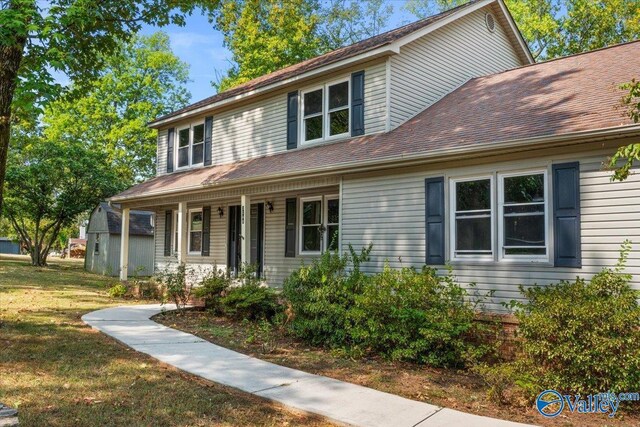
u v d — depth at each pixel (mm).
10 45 7180
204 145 14758
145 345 6926
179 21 10617
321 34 28734
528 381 5164
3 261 27375
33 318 8625
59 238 41094
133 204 15281
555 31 23234
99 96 33906
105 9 9406
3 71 7504
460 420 4391
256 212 13398
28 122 9500
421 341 6441
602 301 5289
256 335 8109
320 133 11508
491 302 7348
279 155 12156
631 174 6219
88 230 25500
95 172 24297
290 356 6793
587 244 6523
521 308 6312
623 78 8297
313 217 12031
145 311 10164
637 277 6098
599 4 22047
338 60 10836
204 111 14617
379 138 9883
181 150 15875
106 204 24016
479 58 13023
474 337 6691
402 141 9039
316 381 5508
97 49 10180
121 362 6004
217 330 8398
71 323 8406
